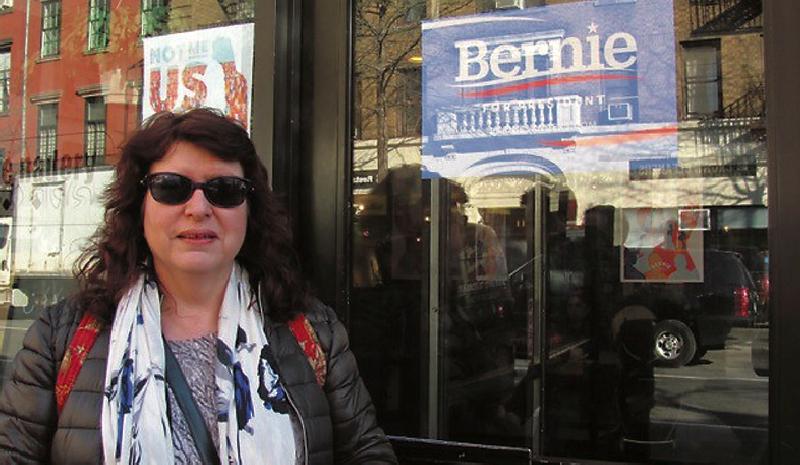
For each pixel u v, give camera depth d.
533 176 2.26
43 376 1.34
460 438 2.36
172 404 1.35
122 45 2.82
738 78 2.00
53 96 3.05
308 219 2.37
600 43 2.15
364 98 2.39
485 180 2.31
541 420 2.28
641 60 2.11
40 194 3.12
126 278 1.42
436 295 2.37
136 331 1.37
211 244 1.39
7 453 1.30
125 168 1.42
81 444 1.27
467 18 2.30
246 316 1.46
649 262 2.16
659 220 2.13
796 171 1.77
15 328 3.13
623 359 2.19
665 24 2.08
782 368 1.77
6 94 3.16
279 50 2.35
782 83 1.80
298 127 2.39
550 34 2.20
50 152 3.08
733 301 2.04
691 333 2.10
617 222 2.19
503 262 2.33
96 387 1.31
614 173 2.16
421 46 2.35
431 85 2.34
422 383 2.39
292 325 1.50
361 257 2.38
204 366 1.40
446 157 2.34
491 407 2.34
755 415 2.00
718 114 2.03
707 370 2.08
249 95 2.42
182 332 1.43
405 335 2.39
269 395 1.38
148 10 2.73
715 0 2.03
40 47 3.07
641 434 2.16
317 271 2.35
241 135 1.44
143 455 1.26
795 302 1.76
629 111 2.13
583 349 2.25
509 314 2.34
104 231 1.45
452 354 2.39
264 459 1.31
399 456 2.27
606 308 2.22
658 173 2.11
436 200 2.35
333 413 1.49
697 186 2.07
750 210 2.01
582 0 2.17
